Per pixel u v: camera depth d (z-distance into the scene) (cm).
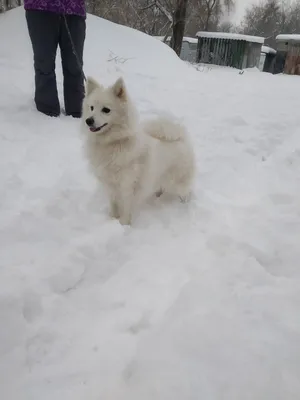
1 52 338
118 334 84
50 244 113
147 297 95
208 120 260
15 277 94
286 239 120
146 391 68
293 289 95
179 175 146
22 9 425
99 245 114
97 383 72
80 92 229
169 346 77
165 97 306
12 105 223
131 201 133
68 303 93
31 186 146
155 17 898
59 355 79
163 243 121
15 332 81
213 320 83
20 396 69
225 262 108
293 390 67
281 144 227
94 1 739
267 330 81
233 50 886
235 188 164
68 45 215
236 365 72
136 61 422
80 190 147
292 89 410
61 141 194
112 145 124
